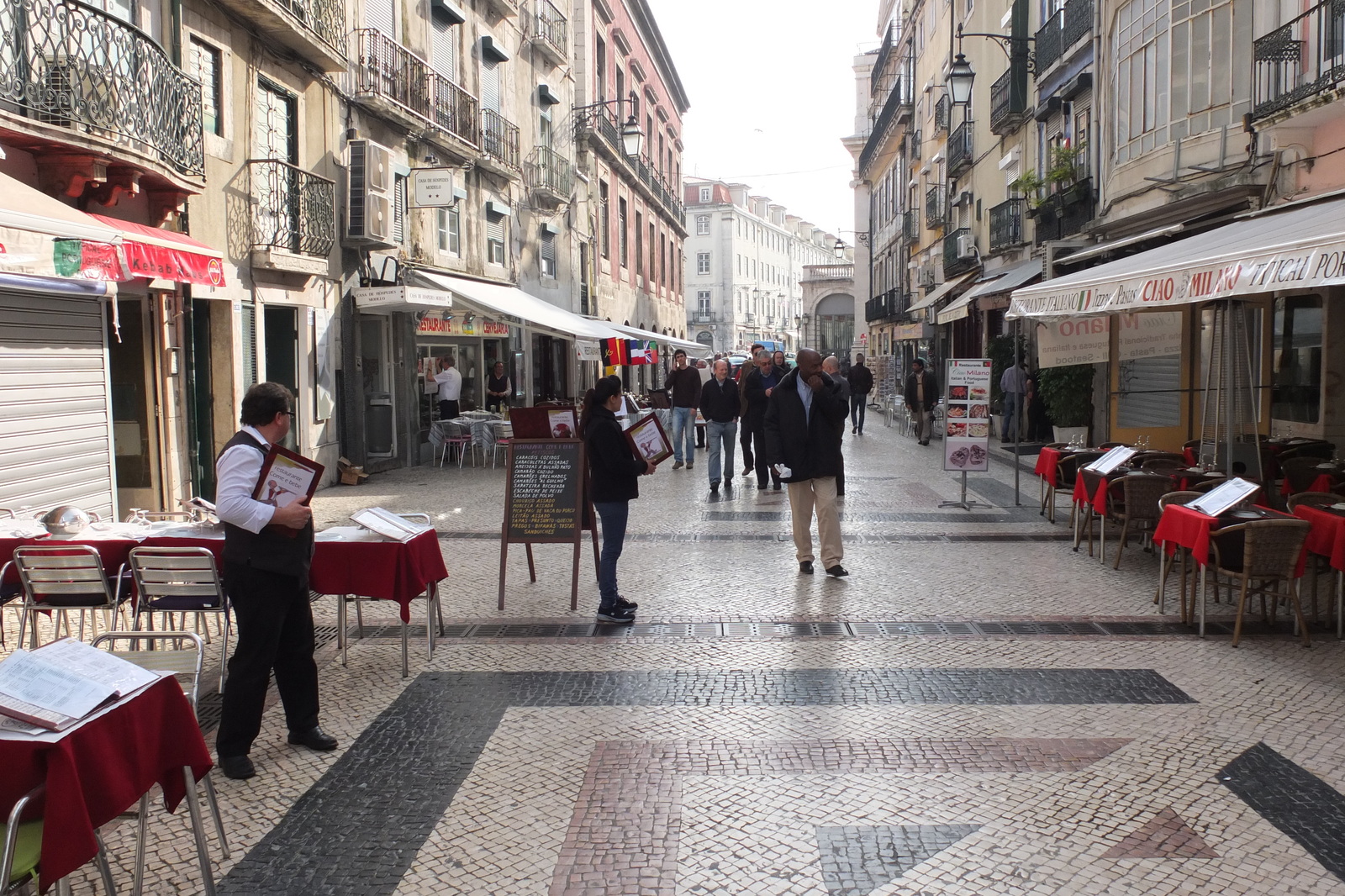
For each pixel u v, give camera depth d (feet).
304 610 14.70
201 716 16.37
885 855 11.53
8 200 21.58
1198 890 10.69
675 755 14.47
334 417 47.32
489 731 15.48
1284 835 11.89
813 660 18.94
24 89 26.35
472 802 13.01
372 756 14.57
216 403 39.11
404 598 17.99
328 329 46.88
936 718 15.83
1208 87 39.27
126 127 29.25
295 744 14.96
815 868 11.24
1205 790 13.10
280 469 13.69
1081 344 39.65
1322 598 23.30
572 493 23.30
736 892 10.76
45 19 27.81
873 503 38.86
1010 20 70.64
